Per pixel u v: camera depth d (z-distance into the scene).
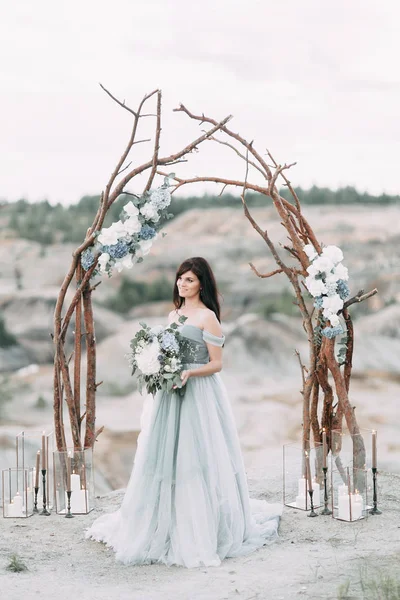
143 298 35.38
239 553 4.55
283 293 34.72
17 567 4.31
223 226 39.44
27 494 5.46
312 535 4.88
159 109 5.23
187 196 42.84
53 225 41.72
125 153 5.31
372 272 34.97
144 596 3.81
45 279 35.91
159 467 4.57
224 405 4.84
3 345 30.77
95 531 4.93
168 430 4.60
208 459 4.55
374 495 5.33
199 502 4.46
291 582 3.91
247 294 34.84
